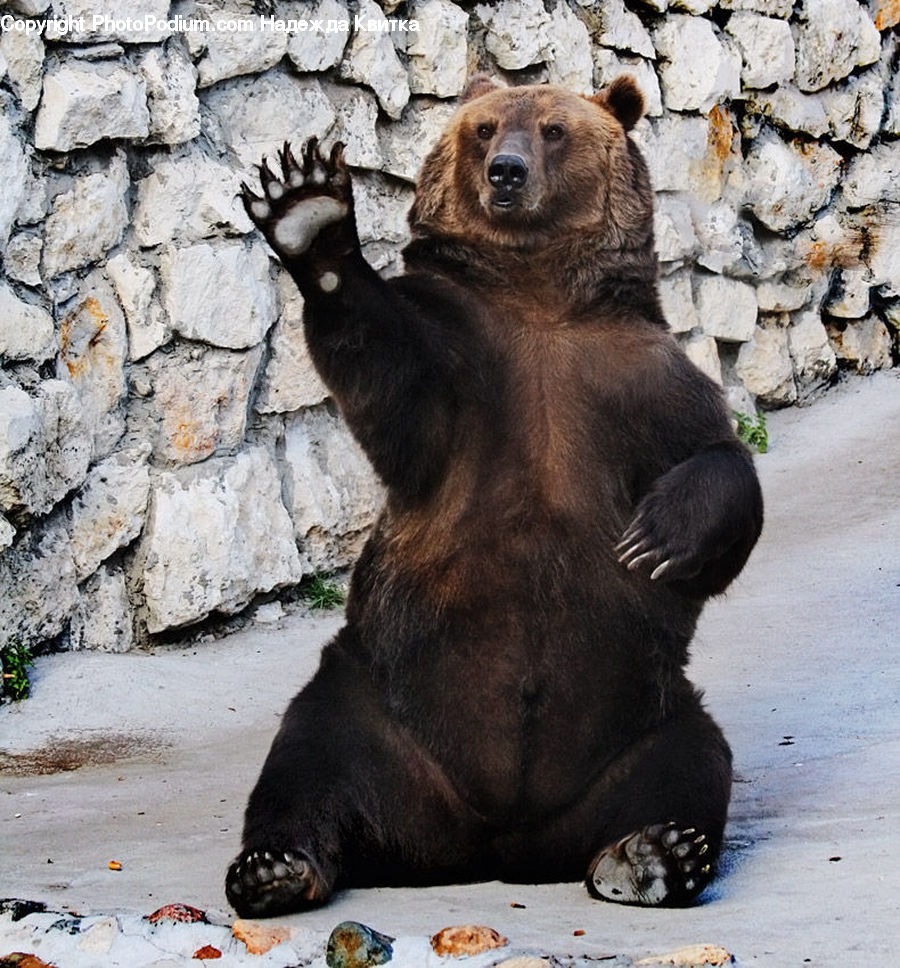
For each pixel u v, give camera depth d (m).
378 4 17.14
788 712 11.99
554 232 8.98
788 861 8.19
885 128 23.84
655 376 8.49
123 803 10.82
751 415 21.58
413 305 8.45
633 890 7.61
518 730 8.30
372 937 6.88
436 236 9.20
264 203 7.71
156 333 14.95
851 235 23.36
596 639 8.27
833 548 17.09
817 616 14.82
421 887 8.41
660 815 7.97
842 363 23.44
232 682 14.28
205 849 9.24
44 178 14.20
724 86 21.05
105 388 14.74
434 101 17.73
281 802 7.98
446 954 6.80
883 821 8.78
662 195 20.62
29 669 13.81
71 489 14.24
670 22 20.78
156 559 14.82
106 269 14.80
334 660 8.67
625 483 8.45
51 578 14.05
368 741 8.35
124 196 14.91
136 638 14.98
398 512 8.53
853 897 7.30
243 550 15.36
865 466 19.98
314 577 16.41
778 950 6.62
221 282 15.24
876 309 23.81
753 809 9.54
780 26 22.03
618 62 19.94
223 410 15.43
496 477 8.36
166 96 14.95
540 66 18.80
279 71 16.25
